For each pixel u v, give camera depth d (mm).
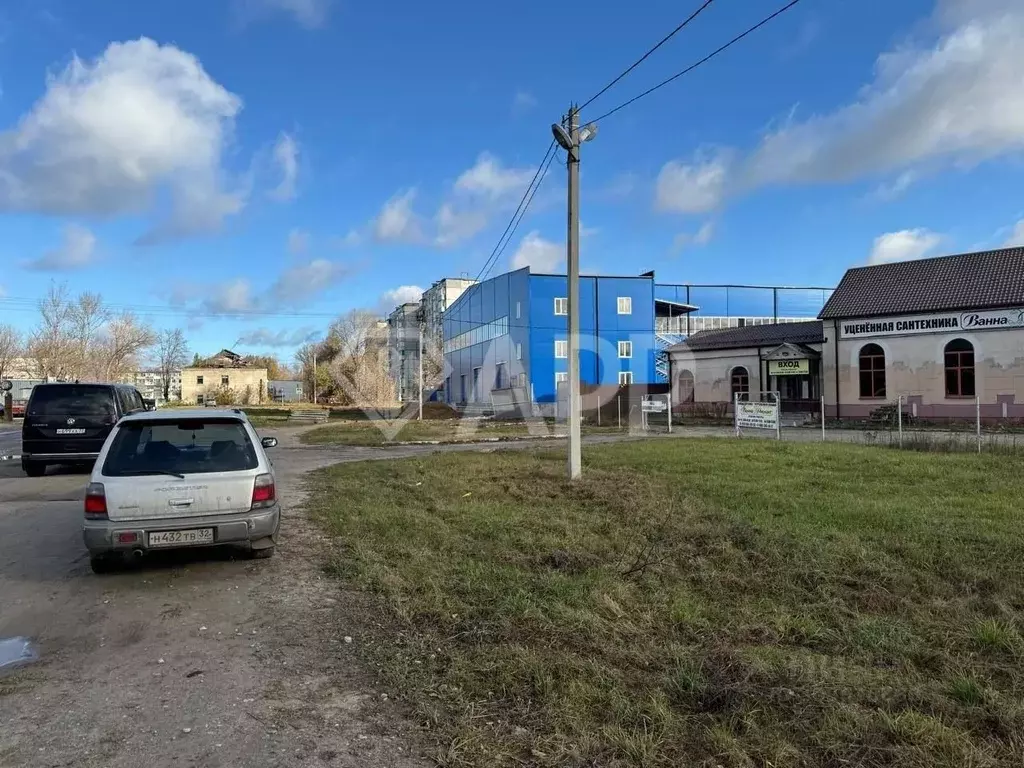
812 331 33344
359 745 3074
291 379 104188
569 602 4918
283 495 10398
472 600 5043
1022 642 4152
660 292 55219
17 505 9812
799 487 9680
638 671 3828
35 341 55094
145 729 3213
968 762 2852
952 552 6105
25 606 5137
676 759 2928
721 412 33531
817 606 4941
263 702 3506
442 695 3561
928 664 3988
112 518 5531
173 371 91250
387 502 9367
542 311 39188
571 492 9773
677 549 6418
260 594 5406
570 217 11203
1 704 3498
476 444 21031
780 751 2945
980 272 27719
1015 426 24422
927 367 27547
